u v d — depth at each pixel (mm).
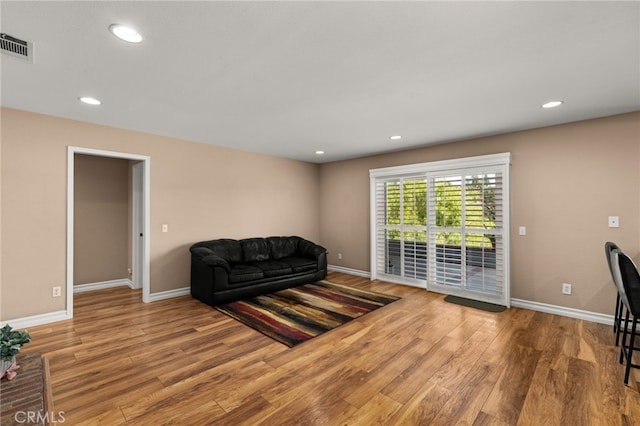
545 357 2590
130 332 3119
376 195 5512
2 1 1476
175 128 3867
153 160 4188
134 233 4855
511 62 2131
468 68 2225
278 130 3938
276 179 5797
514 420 1823
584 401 1997
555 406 1950
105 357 2590
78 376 2295
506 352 2688
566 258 3572
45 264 3322
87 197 4801
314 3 1510
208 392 2107
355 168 5934
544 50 1968
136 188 4844
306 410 1925
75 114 3303
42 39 1830
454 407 1951
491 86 2539
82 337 2986
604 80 2416
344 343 2883
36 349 2730
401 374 2342
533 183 3799
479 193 4172
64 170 3443
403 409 1934
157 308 3887
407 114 3262
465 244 4309
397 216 5211
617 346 2781
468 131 3936
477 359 2564
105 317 3551
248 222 5352
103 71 2270
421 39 1843
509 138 3988
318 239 6637
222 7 1541
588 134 3418
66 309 3455
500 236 3982
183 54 2027
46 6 1521
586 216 3438
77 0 1477
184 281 4527
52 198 3365
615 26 1699
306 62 2139
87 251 4805
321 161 6363
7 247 3115
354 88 2584
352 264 5988
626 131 3195
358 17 1626
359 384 2209
